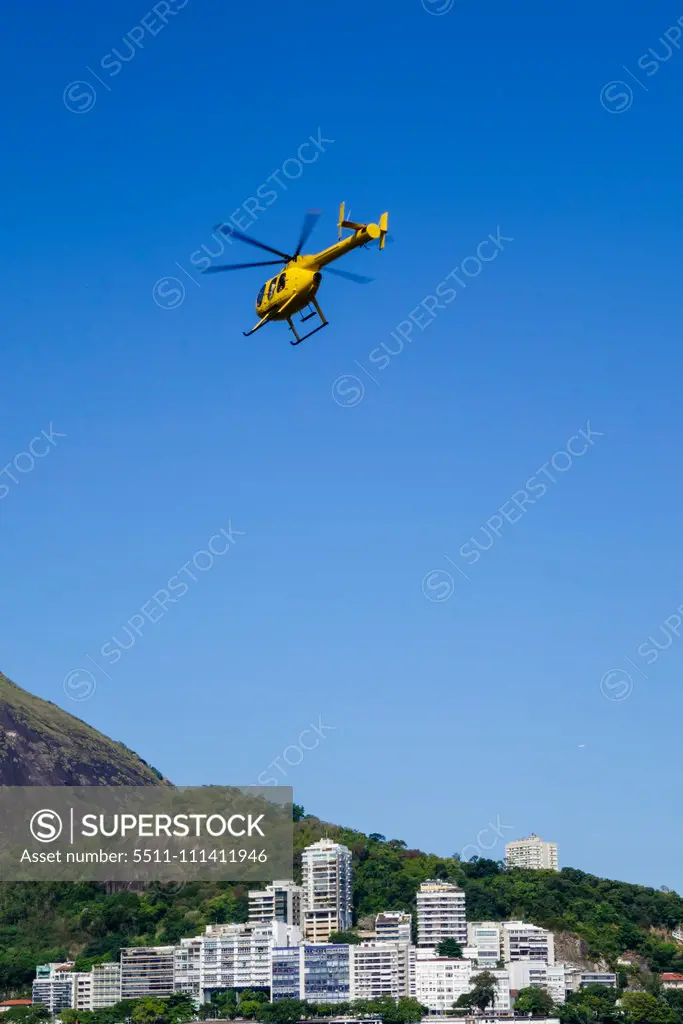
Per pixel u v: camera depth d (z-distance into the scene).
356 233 181.62
